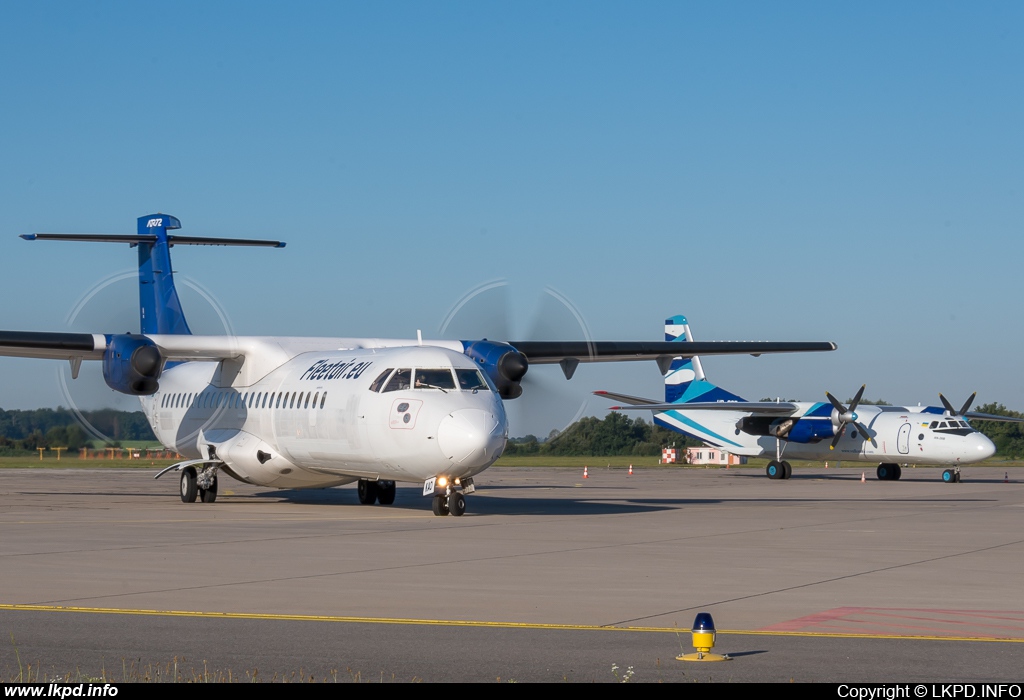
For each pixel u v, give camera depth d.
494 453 43.97
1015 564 29.70
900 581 26.20
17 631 19.53
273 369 54.59
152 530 38.97
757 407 98.56
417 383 45.50
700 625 17.36
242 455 53.81
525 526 41.12
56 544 33.91
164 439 62.62
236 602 22.75
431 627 20.00
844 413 94.69
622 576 26.86
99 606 22.19
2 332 49.66
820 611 21.88
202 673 16.34
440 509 46.38
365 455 46.94
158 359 51.34
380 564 29.03
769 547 33.84
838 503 58.56
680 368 113.19
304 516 46.09
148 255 65.25
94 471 115.94
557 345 57.94
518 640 18.84
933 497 66.19
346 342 57.16
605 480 94.44
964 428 89.69
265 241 65.31
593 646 18.33
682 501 59.72
